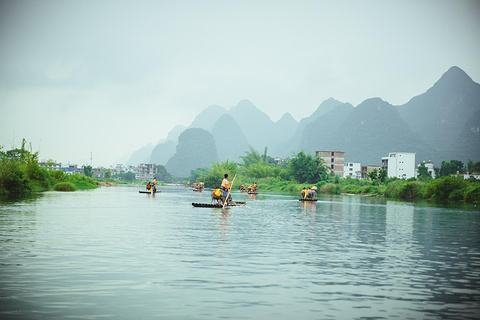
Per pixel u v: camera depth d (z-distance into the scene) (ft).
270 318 18.65
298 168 361.92
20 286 23.04
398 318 18.95
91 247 35.58
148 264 29.19
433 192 184.55
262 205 107.14
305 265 30.14
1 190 133.28
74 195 139.23
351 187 282.36
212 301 20.99
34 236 41.19
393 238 46.70
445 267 30.42
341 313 19.52
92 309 19.48
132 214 69.67
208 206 93.66
